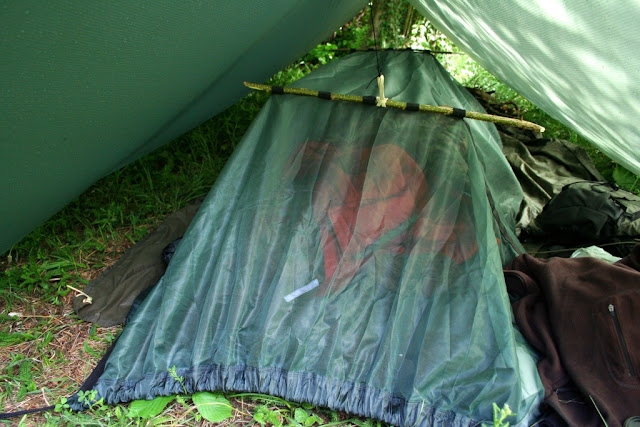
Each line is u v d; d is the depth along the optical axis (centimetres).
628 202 237
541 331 167
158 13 121
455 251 179
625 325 154
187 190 278
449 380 152
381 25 475
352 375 155
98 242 238
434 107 210
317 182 192
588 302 162
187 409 157
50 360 177
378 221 184
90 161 177
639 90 130
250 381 156
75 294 209
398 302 167
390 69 250
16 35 95
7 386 164
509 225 229
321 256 177
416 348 159
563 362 157
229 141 328
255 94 371
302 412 155
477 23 184
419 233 181
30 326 193
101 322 195
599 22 109
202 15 137
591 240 235
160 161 306
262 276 175
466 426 145
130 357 161
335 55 489
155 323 170
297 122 209
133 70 139
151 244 234
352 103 213
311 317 164
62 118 134
